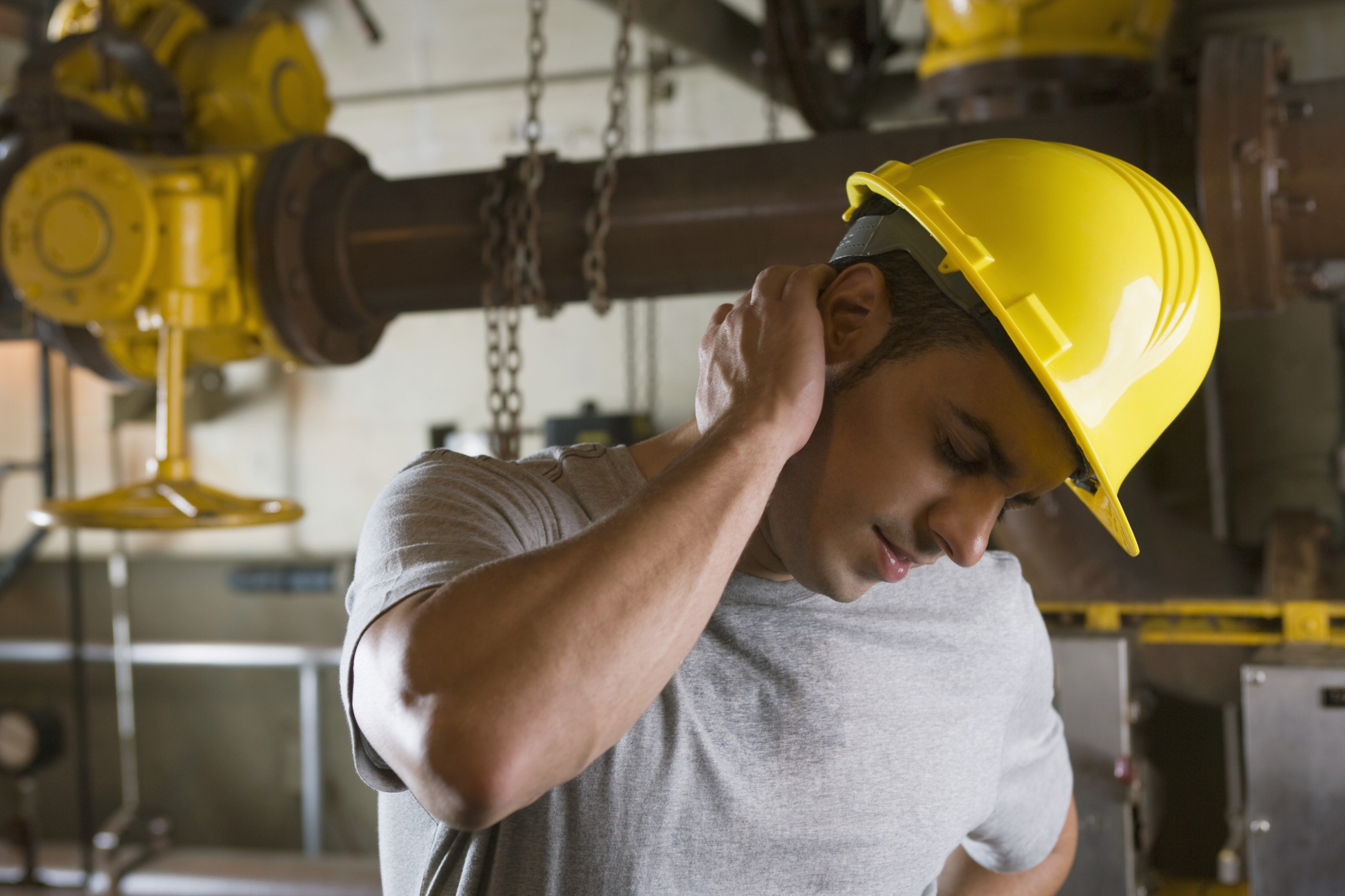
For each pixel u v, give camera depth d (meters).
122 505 1.86
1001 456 0.72
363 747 0.65
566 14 3.64
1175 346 0.81
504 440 1.87
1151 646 2.05
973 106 2.25
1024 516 2.15
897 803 0.80
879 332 0.73
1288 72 1.71
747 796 0.76
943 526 0.71
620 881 0.73
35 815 3.22
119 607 3.69
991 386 0.71
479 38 3.72
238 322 1.98
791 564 0.76
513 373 1.87
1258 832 1.68
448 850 0.76
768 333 0.71
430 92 3.78
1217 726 3.01
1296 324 3.06
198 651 3.66
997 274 0.75
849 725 0.78
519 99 3.71
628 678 0.60
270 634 3.93
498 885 0.74
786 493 0.75
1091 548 2.14
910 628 0.82
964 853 1.06
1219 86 1.59
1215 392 3.06
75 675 3.05
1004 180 0.78
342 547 3.88
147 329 2.03
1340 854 1.65
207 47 2.42
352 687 0.64
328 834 3.89
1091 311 0.76
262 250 1.94
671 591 0.61
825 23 2.74
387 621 0.62
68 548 3.57
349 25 3.80
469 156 3.78
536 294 1.86
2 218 1.98
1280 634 1.88
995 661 0.87
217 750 4.01
